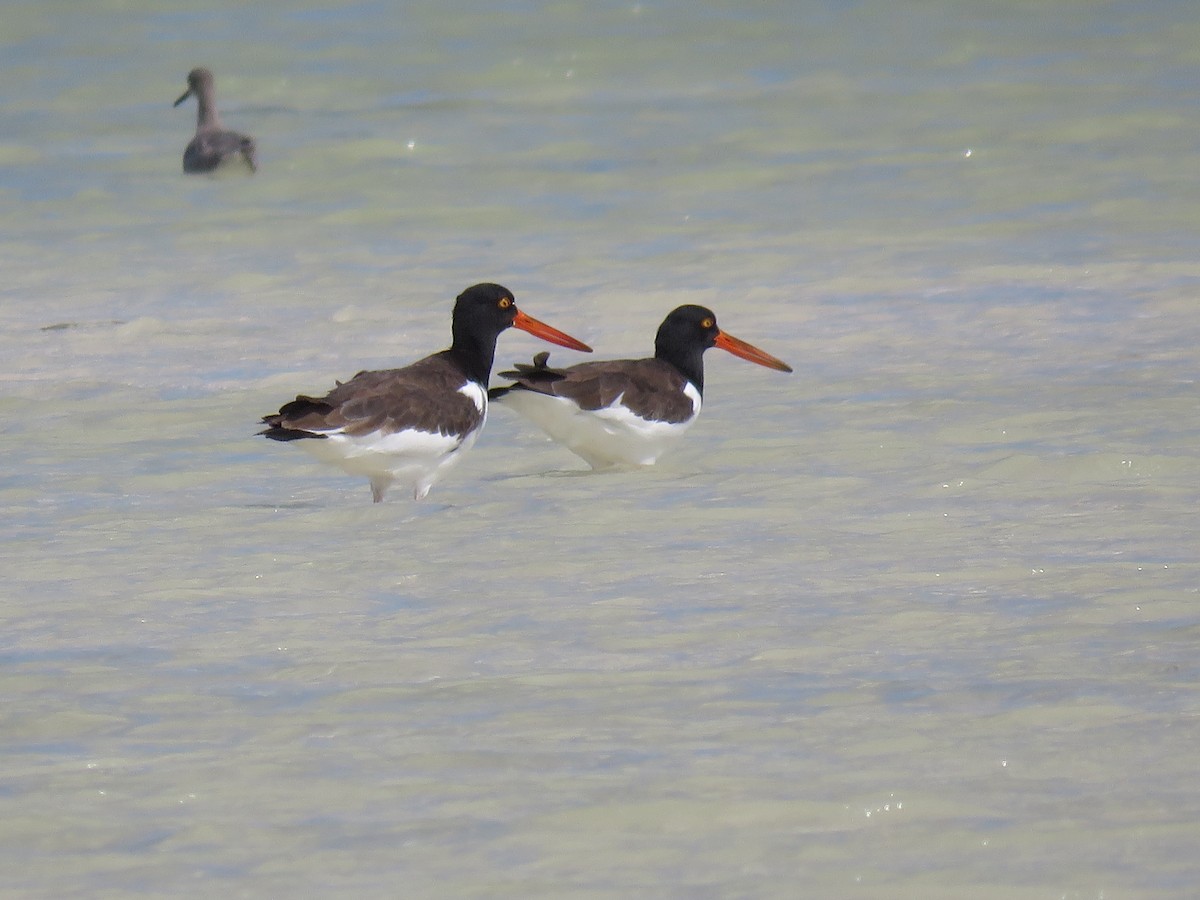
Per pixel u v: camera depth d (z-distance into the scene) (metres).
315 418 12.55
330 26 43.78
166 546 12.14
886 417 15.41
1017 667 9.35
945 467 13.76
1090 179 27.56
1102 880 6.98
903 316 19.64
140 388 17.08
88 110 35.25
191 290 21.75
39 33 43.25
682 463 14.28
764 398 16.34
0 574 11.55
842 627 10.11
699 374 14.94
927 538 11.94
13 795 7.98
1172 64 37.81
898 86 36.28
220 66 39.25
